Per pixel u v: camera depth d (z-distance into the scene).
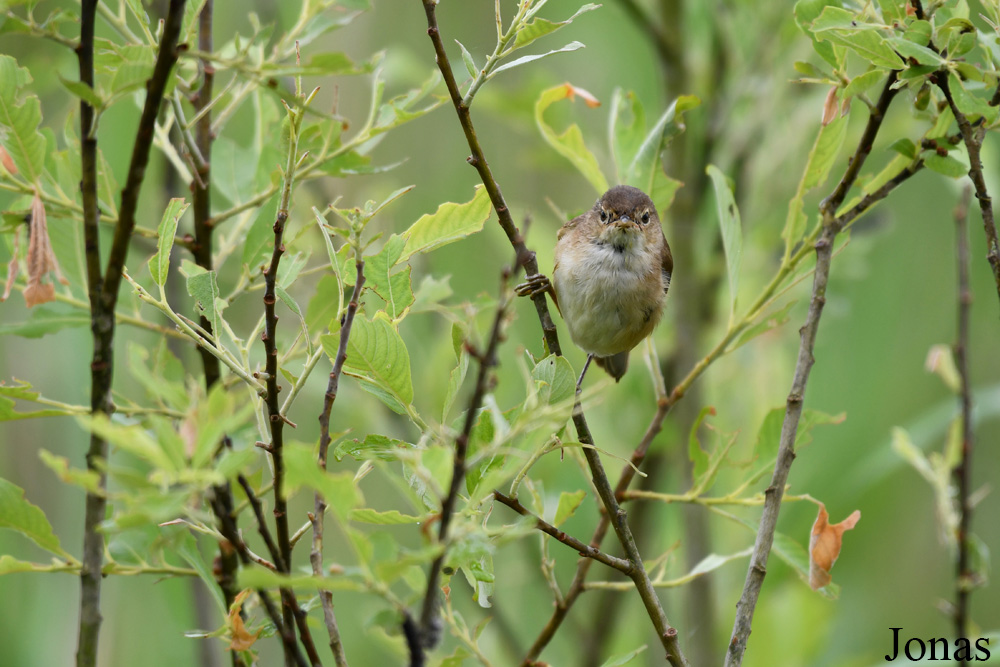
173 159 6.71
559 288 9.05
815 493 11.17
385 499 11.78
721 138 11.84
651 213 8.88
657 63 12.34
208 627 7.89
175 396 3.96
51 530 5.00
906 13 5.89
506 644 10.30
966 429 7.63
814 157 6.82
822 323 12.32
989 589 13.08
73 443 9.75
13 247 5.93
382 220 10.13
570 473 10.93
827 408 11.81
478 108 12.86
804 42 11.55
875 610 12.19
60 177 6.26
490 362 3.83
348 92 12.05
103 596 9.98
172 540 5.04
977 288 12.92
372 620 3.69
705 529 10.40
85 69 4.60
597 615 10.52
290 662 5.04
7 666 9.34
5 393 5.32
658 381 7.20
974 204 12.45
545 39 12.96
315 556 4.69
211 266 6.74
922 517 12.65
